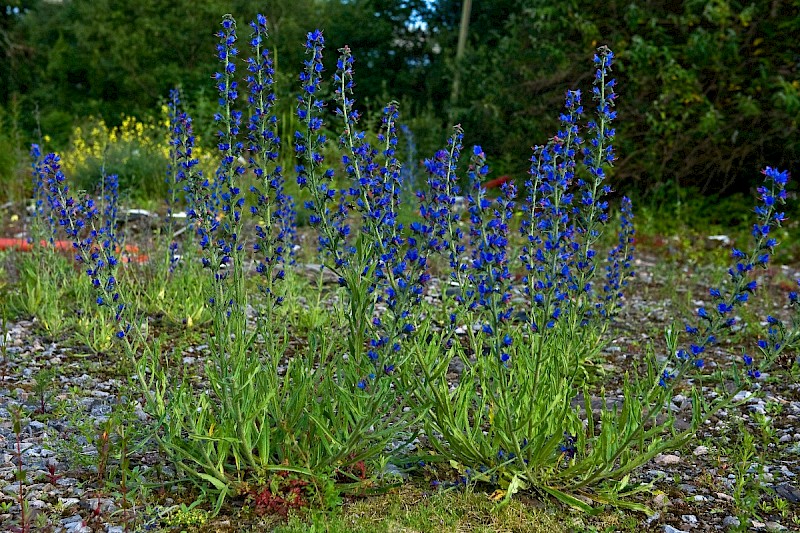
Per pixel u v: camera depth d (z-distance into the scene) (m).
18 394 4.68
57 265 6.72
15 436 4.09
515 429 3.44
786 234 10.38
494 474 3.65
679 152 12.79
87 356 5.51
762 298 7.97
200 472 3.60
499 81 16.27
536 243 4.15
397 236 3.47
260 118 3.69
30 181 12.70
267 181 3.77
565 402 3.64
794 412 4.80
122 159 12.76
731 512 3.53
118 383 4.91
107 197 7.27
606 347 6.24
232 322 3.71
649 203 13.02
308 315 6.16
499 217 3.69
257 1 31.16
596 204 4.30
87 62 30.78
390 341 3.26
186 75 28.34
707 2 12.12
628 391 3.64
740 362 5.80
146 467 3.75
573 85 14.04
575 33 14.08
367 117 17.52
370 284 3.53
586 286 4.35
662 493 3.66
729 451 4.15
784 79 12.20
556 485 3.63
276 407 3.55
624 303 7.74
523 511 3.41
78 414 4.37
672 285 8.33
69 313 6.39
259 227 3.83
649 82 12.80
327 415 3.67
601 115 4.20
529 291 3.98
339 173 11.73
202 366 5.30
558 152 3.67
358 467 3.66
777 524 3.44
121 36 29.78
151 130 15.41
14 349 5.57
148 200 11.78
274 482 3.45
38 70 31.27
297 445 3.53
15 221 10.14
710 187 13.16
